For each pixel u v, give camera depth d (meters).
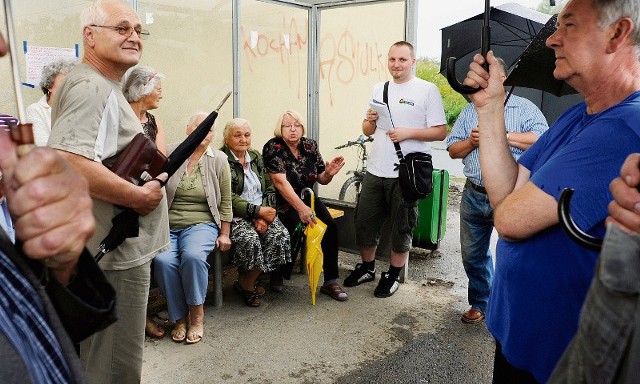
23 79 2.95
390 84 3.91
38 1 2.94
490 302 1.63
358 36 4.40
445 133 3.80
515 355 1.41
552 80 1.82
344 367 2.94
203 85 3.85
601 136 1.17
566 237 1.25
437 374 2.91
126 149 1.86
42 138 2.82
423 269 4.71
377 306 3.81
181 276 3.13
